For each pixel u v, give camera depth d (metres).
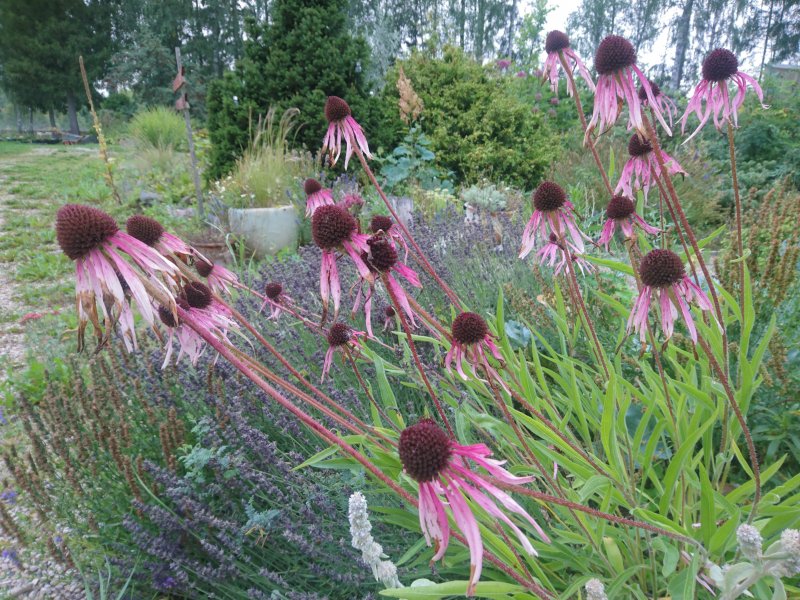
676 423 1.84
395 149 8.44
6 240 7.85
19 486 2.20
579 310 2.18
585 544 1.70
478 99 9.85
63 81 37.34
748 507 1.68
